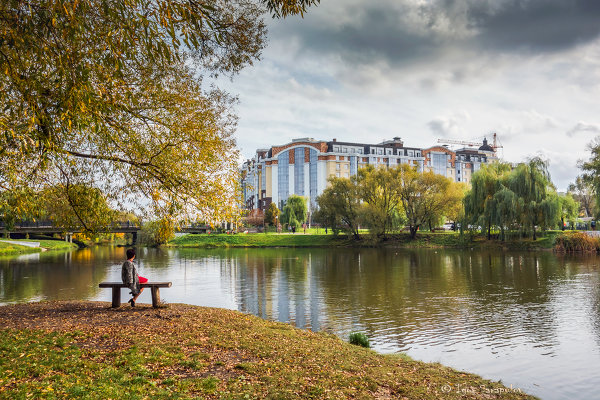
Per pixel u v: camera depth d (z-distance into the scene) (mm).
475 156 168500
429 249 66812
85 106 7344
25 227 62125
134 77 11047
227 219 12719
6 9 7059
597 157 57031
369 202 80125
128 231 83938
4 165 9047
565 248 54281
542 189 58375
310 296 27031
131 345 10266
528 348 15477
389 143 153125
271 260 54438
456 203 73750
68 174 11430
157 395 7258
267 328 13742
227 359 9781
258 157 179750
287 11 8562
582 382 12086
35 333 11062
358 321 19953
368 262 49156
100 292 28562
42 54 7203
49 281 34281
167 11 6879
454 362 13945
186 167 12273
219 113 13219
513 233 61438
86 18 7746
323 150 142750
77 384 7465
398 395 8664
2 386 7238
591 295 25688
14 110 7773
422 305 23500
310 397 7805
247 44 10734
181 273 41125
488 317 20375
